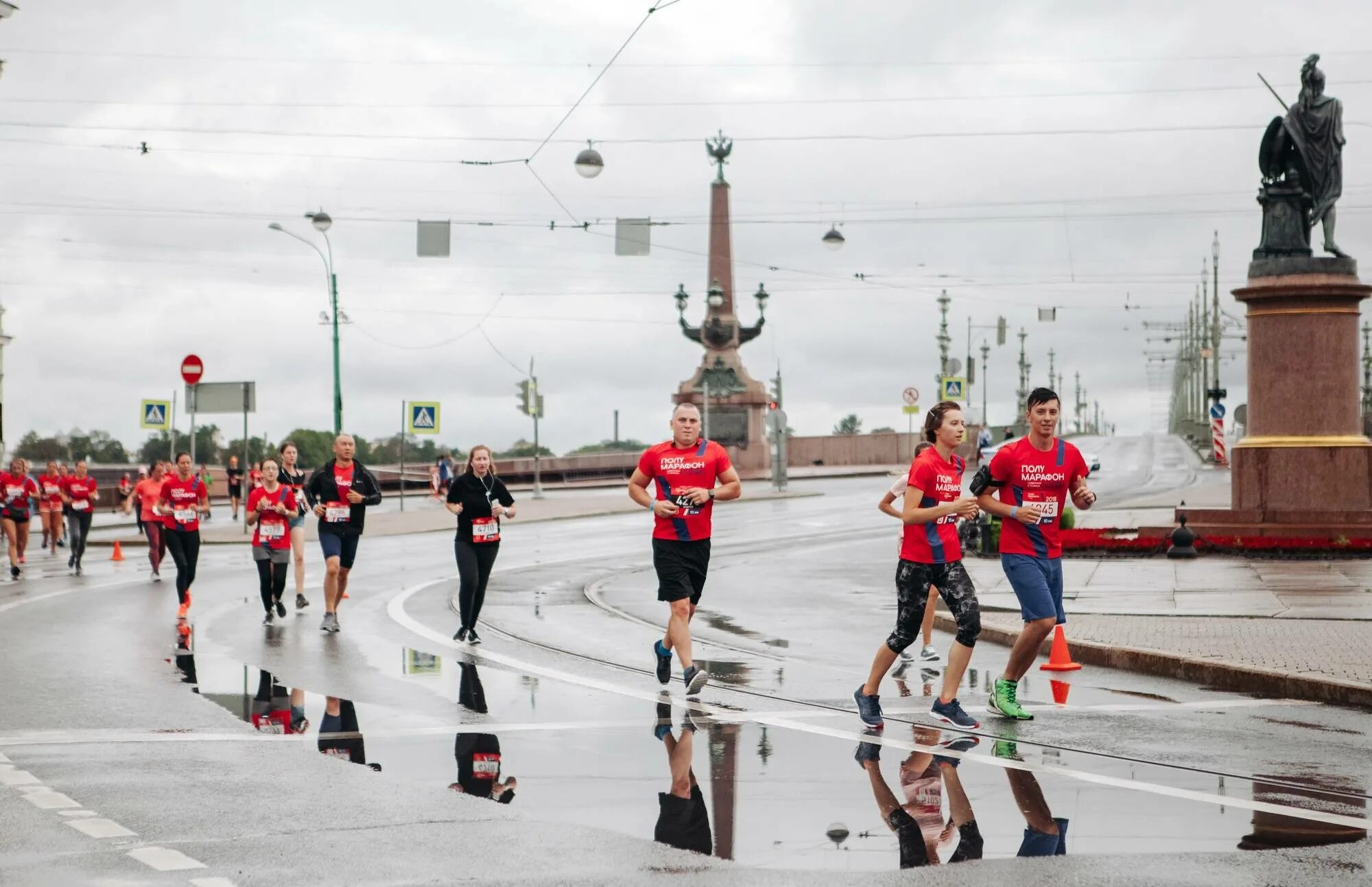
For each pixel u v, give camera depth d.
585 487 71.38
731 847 6.70
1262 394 24.94
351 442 16.23
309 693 11.56
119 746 9.28
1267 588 18.83
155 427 44.53
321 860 6.48
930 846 6.71
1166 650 12.80
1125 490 52.47
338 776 8.34
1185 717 10.27
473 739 9.52
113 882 6.10
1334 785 7.98
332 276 45.97
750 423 72.56
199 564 27.75
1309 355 24.52
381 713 10.55
